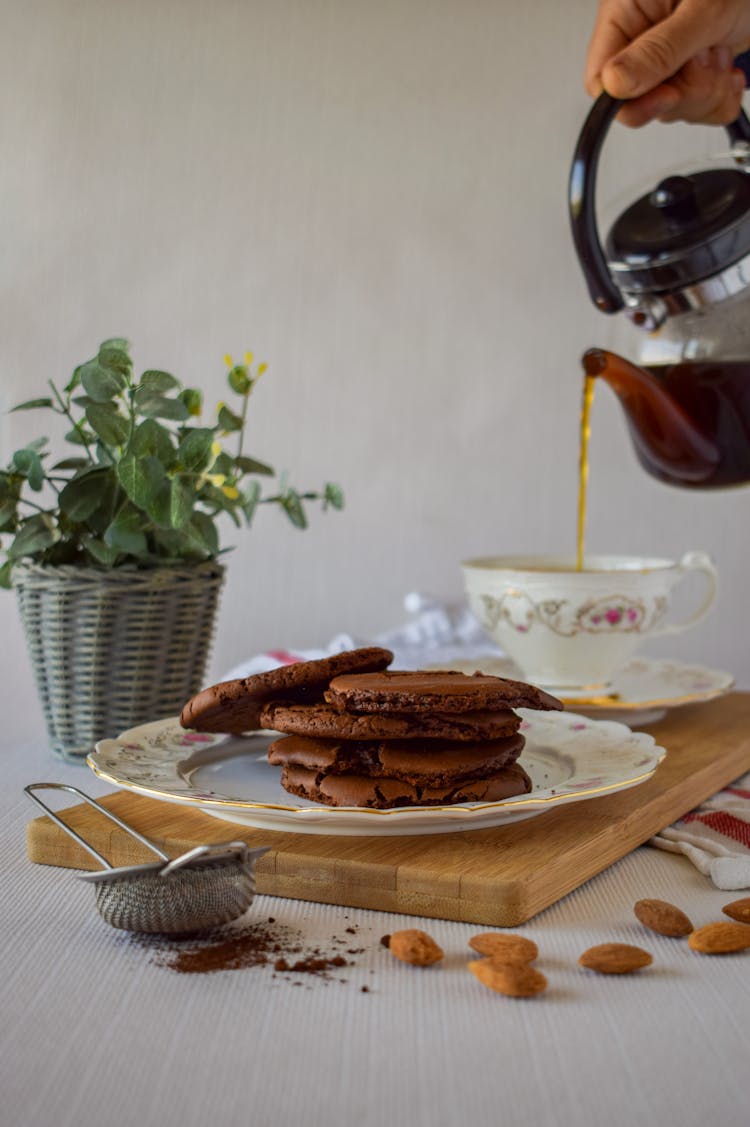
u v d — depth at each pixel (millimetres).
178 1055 408
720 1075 397
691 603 1154
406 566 1163
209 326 1146
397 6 1111
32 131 1131
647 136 1106
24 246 1141
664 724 745
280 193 1133
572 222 652
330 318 1144
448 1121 379
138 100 1126
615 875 543
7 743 771
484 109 1114
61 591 689
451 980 450
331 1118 380
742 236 659
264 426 1159
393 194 1129
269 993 442
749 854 565
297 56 1120
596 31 753
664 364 700
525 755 633
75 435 710
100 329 1144
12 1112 384
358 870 504
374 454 1155
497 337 1137
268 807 512
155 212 1137
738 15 701
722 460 707
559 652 717
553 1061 404
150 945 477
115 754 596
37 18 1121
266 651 1179
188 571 702
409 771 534
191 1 1117
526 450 1146
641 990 443
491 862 505
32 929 490
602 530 1151
